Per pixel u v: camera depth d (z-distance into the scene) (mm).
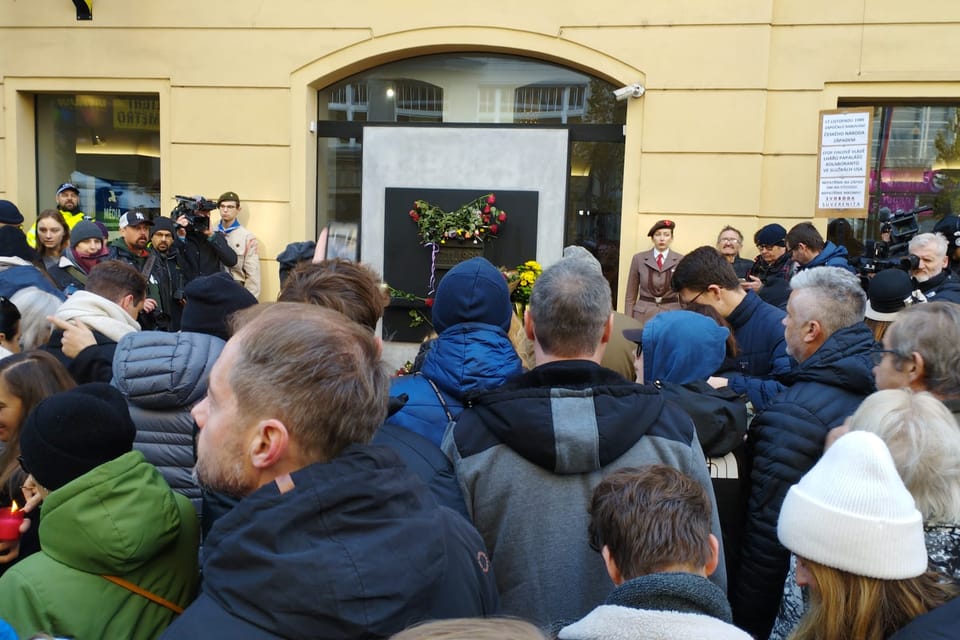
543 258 6672
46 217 5406
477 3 6355
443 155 6734
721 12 6055
